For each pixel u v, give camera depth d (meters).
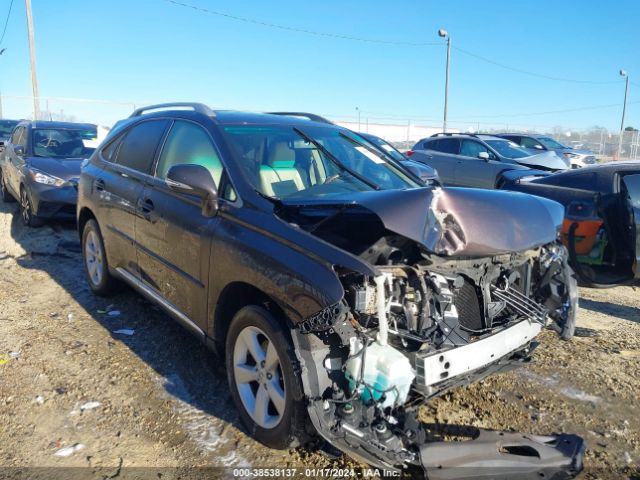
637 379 4.09
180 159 4.12
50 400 3.59
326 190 3.60
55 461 3.00
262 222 3.17
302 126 4.28
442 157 14.59
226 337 3.49
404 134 33.31
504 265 3.44
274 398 3.02
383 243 3.04
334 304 2.61
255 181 3.50
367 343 2.71
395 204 2.82
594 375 4.13
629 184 5.66
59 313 5.10
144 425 3.37
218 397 3.70
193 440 3.22
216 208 3.47
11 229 8.45
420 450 2.73
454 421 3.46
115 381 3.86
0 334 4.57
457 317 3.02
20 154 9.10
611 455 3.19
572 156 17.16
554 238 3.51
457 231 2.90
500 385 3.95
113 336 4.61
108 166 5.19
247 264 3.10
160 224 4.02
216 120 4.01
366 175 3.98
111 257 5.01
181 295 3.84
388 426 2.72
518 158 13.41
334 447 2.98
